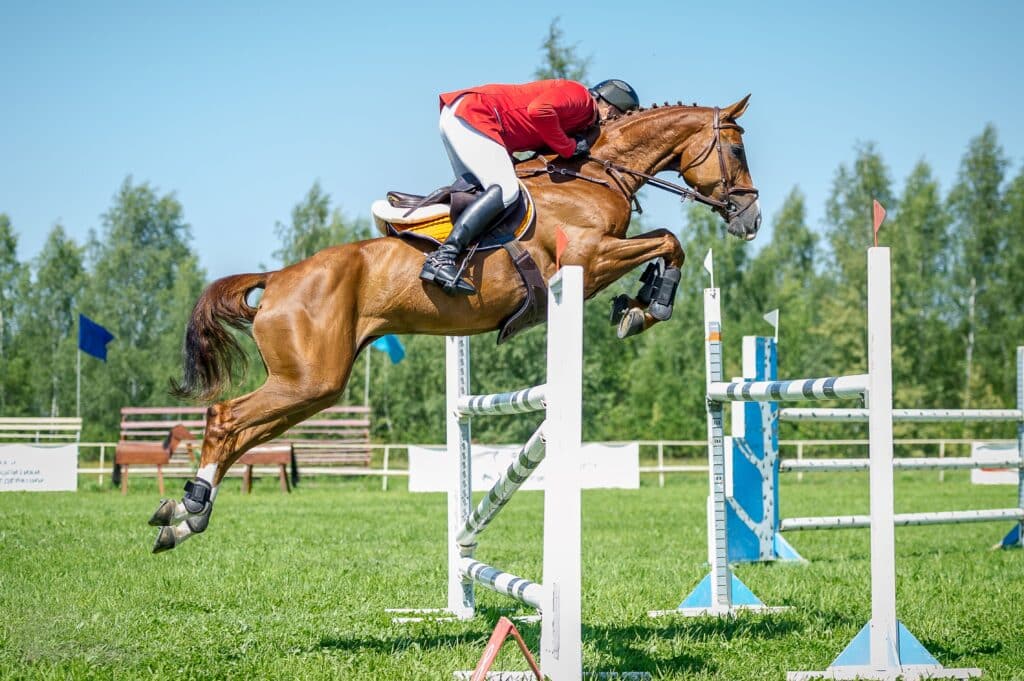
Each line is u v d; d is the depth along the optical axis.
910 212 50.62
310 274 5.12
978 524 15.11
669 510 16.47
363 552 10.01
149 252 53.81
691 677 4.74
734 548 9.55
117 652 5.24
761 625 6.08
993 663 5.11
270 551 9.94
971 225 49.38
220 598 7.05
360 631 5.91
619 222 5.54
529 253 5.29
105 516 13.75
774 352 9.83
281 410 5.04
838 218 53.91
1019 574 8.56
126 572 8.23
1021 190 48.16
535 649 5.39
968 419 10.13
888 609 4.84
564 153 5.54
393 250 5.22
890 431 4.82
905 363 44.66
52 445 20.62
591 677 4.73
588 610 6.69
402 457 39.28
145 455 20.50
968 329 48.53
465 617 6.46
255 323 5.11
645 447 45.09
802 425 38.47
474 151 5.23
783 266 57.62
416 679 4.64
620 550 10.53
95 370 49.25
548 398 4.25
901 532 13.55
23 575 8.00
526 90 5.45
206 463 4.96
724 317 50.44
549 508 4.23
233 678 4.66
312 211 52.72
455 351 6.51
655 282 5.59
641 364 47.69
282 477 22.02
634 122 5.92
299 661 5.02
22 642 5.41
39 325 52.38
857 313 45.50
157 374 49.28
